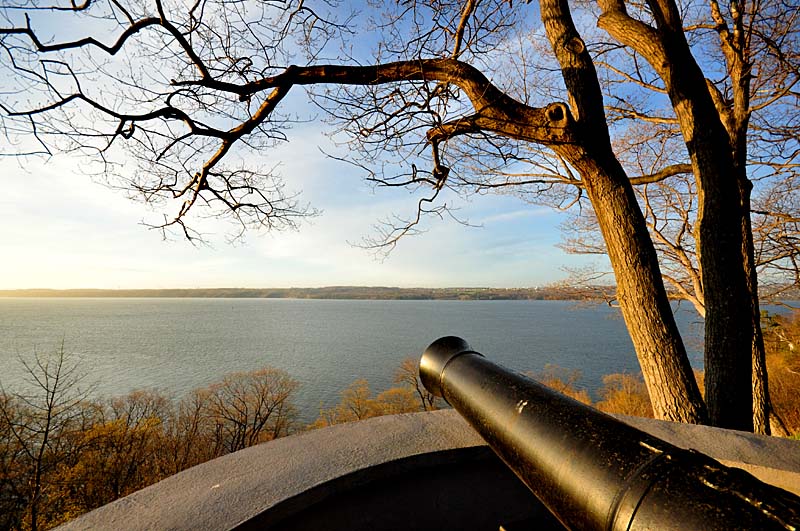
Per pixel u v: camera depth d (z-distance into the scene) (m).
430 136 3.67
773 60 5.34
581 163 3.46
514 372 1.92
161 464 26.47
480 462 2.11
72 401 22.84
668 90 3.84
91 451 21.34
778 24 5.00
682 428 2.50
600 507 1.09
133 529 1.44
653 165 8.08
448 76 3.62
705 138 3.65
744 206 4.59
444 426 2.40
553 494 1.28
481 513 2.05
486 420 1.71
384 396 36.53
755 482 0.97
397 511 1.92
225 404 32.09
